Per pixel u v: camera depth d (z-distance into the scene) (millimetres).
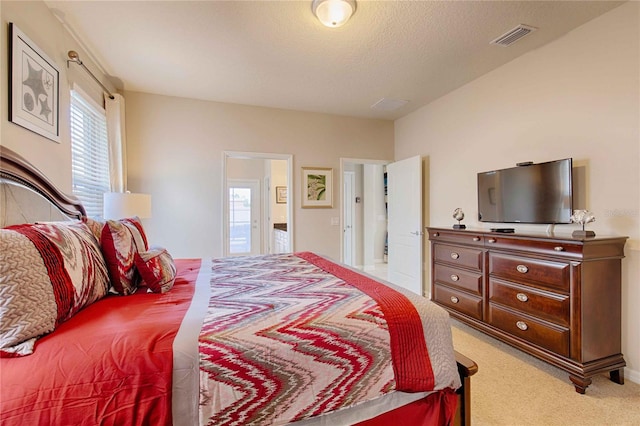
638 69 2059
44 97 1993
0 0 1625
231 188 7086
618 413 1768
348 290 1504
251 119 4117
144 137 3684
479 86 3307
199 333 1042
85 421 854
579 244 1938
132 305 1316
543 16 2236
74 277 1187
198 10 2145
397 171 4562
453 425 1264
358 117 4664
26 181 1633
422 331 1249
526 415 1756
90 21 2256
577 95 2410
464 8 2131
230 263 2350
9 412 814
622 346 2113
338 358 1116
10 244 979
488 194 3096
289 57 2814
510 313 2424
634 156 2086
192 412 936
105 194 2748
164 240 3783
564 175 2387
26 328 939
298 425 1046
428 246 4141
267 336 1068
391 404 1178
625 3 2109
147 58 2826
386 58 2844
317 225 4461
